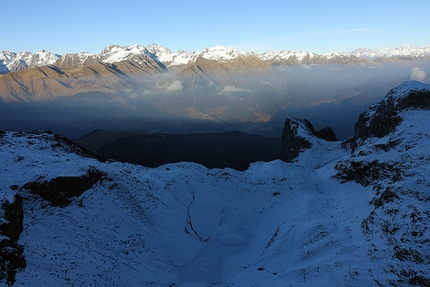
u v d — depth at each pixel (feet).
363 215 177.06
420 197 149.07
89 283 128.67
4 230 123.13
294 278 143.23
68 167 179.22
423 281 112.68
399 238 132.98
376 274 124.77
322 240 161.79
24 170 163.53
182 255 176.24
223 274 162.91
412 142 213.46
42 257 129.80
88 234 154.51
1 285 107.55
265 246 180.14
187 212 211.61
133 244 164.76
